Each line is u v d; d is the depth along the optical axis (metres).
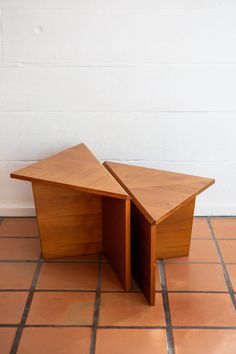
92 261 2.44
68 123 2.74
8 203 2.87
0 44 2.61
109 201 2.31
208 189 2.86
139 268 2.21
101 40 2.61
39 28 2.59
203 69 2.65
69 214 2.40
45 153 2.80
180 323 2.00
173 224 2.40
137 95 2.70
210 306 2.10
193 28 2.59
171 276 2.31
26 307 2.09
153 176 2.39
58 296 2.16
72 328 1.96
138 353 1.83
